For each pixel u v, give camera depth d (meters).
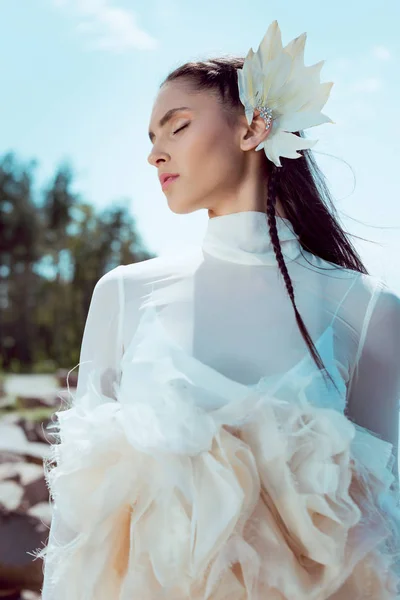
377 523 1.20
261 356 1.32
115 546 1.19
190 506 1.15
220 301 1.38
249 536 1.16
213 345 1.34
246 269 1.41
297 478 1.17
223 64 1.46
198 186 1.41
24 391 9.99
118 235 22.23
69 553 1.25
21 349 20.92
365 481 1.21
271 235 1.39
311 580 1.16
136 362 1.25
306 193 1.52
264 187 1.47
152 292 1.41
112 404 1.25
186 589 1.14
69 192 22.53
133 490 1.17
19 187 22.45
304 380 1.22
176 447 1.16
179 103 1.41
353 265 1.55
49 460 1.30
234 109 1.42
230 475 1.14
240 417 1.20
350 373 1.38
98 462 1.21
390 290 1.45
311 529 1.15
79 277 21.95
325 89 1.40
